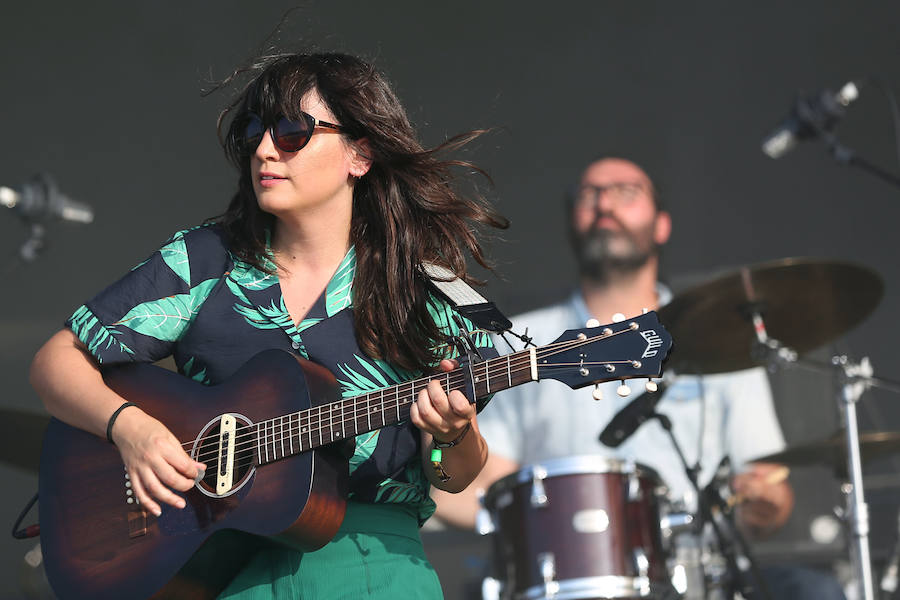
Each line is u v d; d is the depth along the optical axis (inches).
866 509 651.5
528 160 1349.7
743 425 822.5
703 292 651.5
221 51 1350.9
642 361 325.1
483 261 386.6
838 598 700.0
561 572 603.2
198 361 369.7
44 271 1307.8
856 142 1328.7
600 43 1365.7
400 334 359.9
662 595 617.0
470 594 867.4
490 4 1357.0
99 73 1350.9
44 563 363.3
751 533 767.7
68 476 371.6
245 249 375.6
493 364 333.1
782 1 1334.9
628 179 890.1
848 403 662.5
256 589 341.1
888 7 1314.0
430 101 1359.5
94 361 376.2
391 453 350.0
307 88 368.5
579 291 896.3
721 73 1354.6
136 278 375.6
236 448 346.9
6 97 1342.3
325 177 365.4
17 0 1328.7
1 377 1277.1
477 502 792.9
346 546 342.3
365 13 1350.9
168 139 1357.0
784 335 712.4
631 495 618.2
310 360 360.5
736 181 1338.6
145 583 346.9
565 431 831.7
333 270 374.0
